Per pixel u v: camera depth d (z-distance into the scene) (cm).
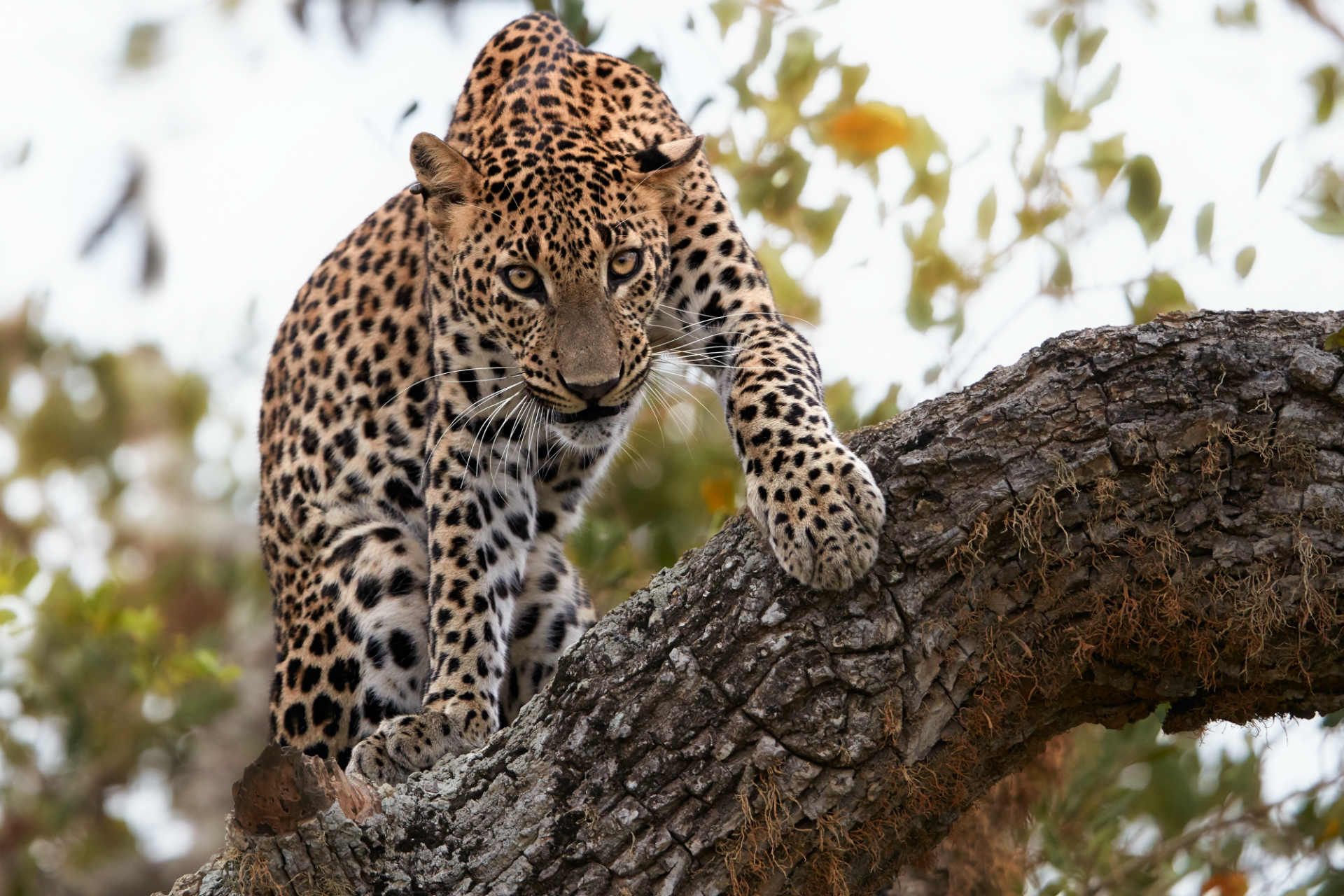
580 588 1125
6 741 1475
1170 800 1081
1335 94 1314
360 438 1135
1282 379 696
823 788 701
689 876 704
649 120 1074
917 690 704
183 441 1902
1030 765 1023
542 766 721
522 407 1040
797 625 707
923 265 1186
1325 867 1052
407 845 709
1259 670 710
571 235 987
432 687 995
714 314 1021
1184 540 700
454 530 1027
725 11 1204
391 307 1148
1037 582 706
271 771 678
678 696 711
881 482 721
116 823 1594
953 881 999
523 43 1094
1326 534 688
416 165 1013
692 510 1294
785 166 1195
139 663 1389
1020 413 709
